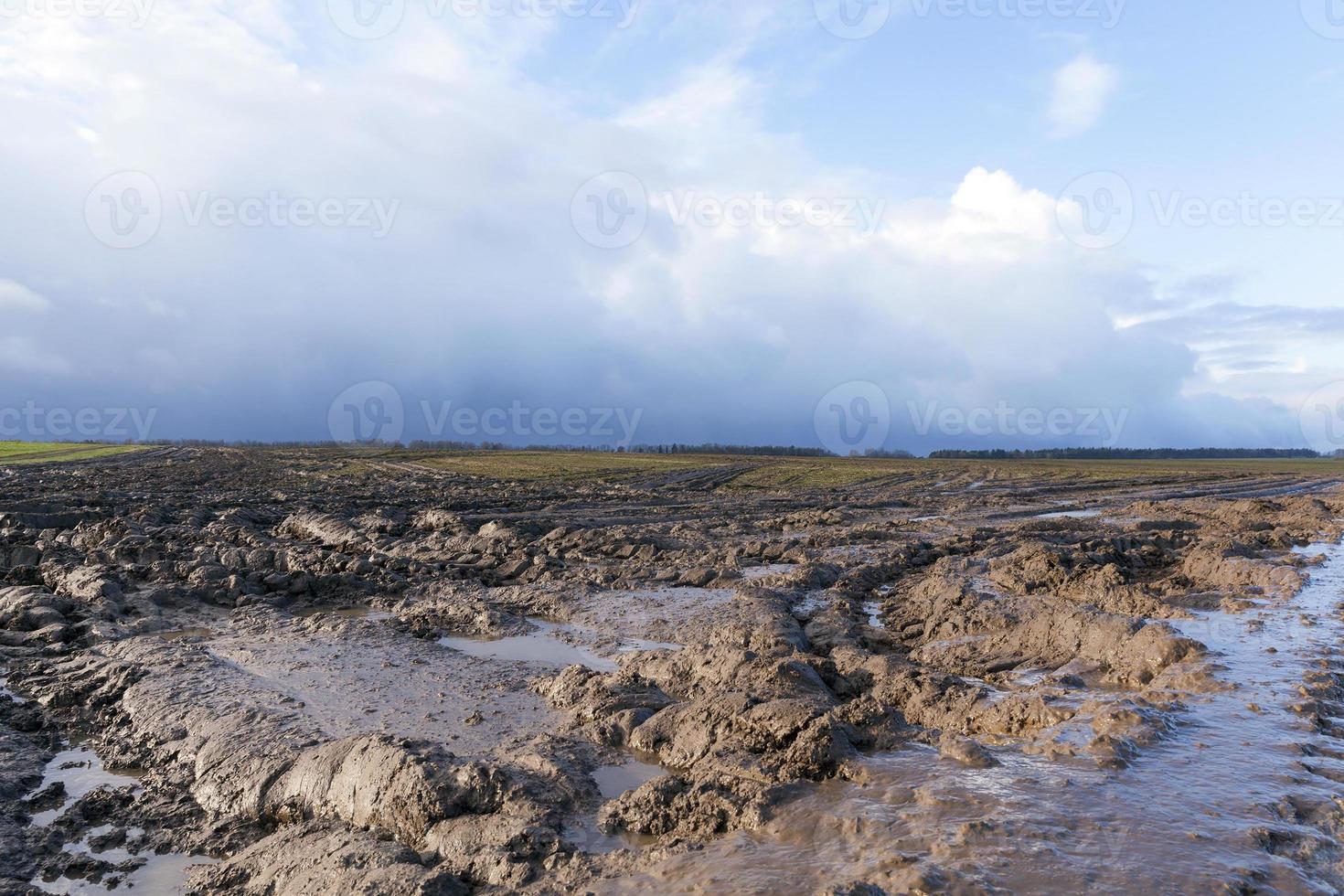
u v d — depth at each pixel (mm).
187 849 7160
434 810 6867
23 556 18734
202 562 18422
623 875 5750
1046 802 6320
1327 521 27078
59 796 8164
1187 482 71000
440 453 103375
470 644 14109
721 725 8242
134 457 75688
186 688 10820
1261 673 10023
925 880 5078
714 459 100812
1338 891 5141
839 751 7344
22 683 11492
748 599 16109
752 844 5984
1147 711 8133
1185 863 5352
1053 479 71500
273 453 98062
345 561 19484
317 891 5887
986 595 15516
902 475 72438
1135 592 14906
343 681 11328
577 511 35562
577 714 9508
